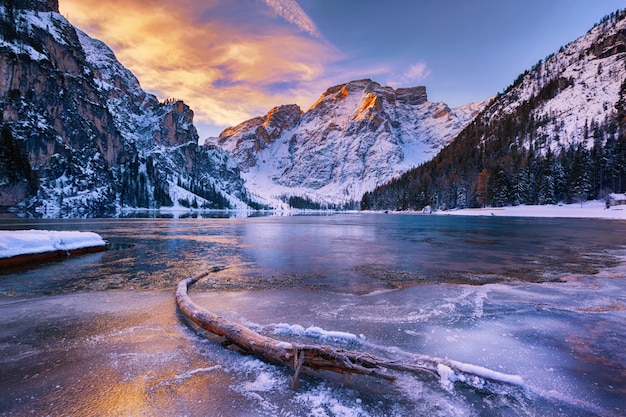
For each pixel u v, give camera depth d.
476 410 3.09
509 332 5.16
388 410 3.10
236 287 8.27
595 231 29.75
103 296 7.26
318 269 10.81
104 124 143.25
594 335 5.06
